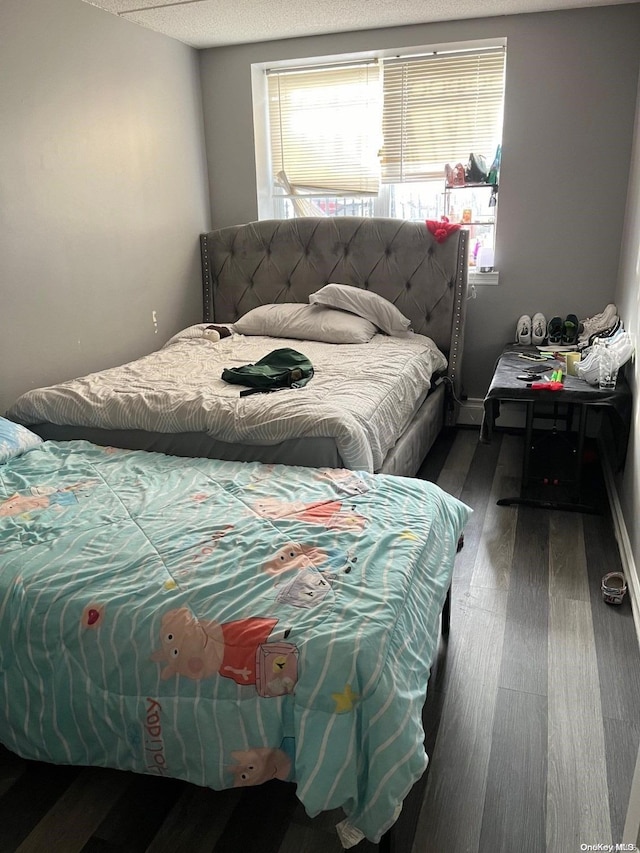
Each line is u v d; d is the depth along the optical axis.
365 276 3.66
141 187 3.32
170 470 1.96
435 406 3.30
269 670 1.18
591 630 1.94
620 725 1.57
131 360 3.37
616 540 2.47
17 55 2.53
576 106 3.24
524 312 3.60
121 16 3.06
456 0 2.95
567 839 1.29
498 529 2.57
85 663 1.29
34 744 1.36
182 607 1.28
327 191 3.87
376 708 1.13
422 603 1.38
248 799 1.38
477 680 1.73
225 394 2.38
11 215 2.57
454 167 3.47
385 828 1.12
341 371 2.72
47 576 1.39
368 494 1.74
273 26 3.29
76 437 2.40
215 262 3.89
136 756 1.29
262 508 1.66
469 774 1.44
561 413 3.61
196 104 3.76
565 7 3.09
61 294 2.86
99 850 1.28
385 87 3.58
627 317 2.85
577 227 3.39
